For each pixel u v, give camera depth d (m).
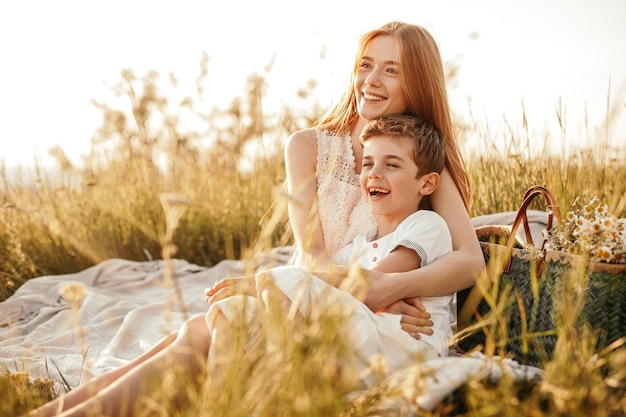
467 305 2.33
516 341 2.16
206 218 4.80
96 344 3.01
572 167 3.35
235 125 5.32
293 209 2.63
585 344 1.67
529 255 2.19
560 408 1.49
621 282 1.93
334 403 1.44
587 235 2.05
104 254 4.42
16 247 4.00
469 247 2.38
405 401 1.55
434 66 2.64
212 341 1.85
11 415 1.81
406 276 2.18
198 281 4.11
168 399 1.55
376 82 2.60
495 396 1.53
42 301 3.56
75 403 1.82
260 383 1.47
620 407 1.53
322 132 2.74
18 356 2.70
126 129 5.52
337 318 1.58
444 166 2.63
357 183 2.66
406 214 2.43
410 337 2.04
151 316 3.32
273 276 1.93
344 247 2.54
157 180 5.23
